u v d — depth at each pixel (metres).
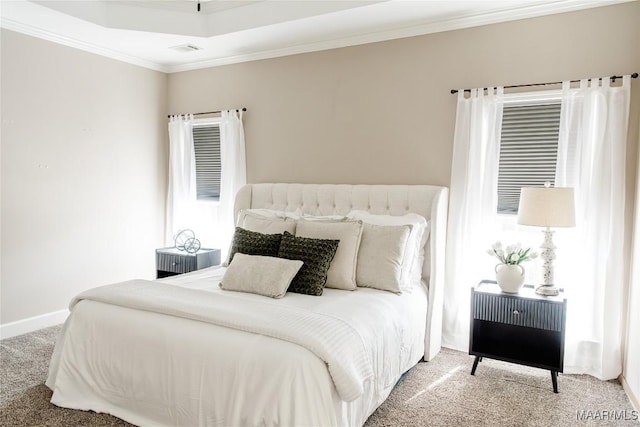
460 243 3.59
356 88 4.05
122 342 2.43
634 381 2.75
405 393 2.83
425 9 3.40
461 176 3.58
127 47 4.37
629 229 3.09
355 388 1.95
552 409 2.66
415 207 3.61
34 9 3.43
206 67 4.87
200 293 2.66
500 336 3.36
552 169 3.39
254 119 4.61
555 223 2.87
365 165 4.04
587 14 3.17
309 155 4.32
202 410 2.15
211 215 4.96
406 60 3.82
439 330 3.53
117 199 4.64
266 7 3.74
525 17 3.36
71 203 4.23
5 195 3.74
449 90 3.66
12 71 3.73
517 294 3.03
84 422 2.41
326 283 3.13
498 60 3.47
